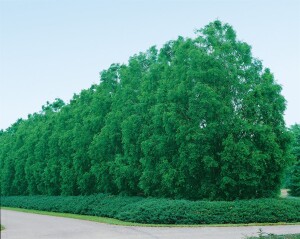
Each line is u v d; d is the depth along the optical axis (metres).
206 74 25.66
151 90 30.22
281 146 25.98
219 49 26.03
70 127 43.38
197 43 27.48
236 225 21.33
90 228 22.09
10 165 59.19
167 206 23.11
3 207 51.12
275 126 25.95
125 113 32.25
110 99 37.09
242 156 23.94
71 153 42.09
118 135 33.50
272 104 25.73
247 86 25.75
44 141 48.66
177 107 26.22
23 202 47.81
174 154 27.12
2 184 59.91
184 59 27.36
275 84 26.28
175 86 26.81
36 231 21.30
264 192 25.91
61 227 23.12
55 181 44.62
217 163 24.62
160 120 27.12
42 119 55.88
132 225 22.83
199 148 24.89
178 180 25.91
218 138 25.41
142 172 29.16
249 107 25.28
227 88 25.83
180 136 25.31
